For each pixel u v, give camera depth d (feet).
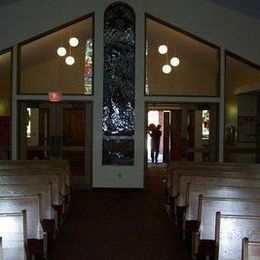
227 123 43.55
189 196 17.52
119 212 27.84
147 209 28.89
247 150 42.29
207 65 38.75
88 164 37.73
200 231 14.92
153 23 37.29
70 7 36.60
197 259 15.33
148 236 22.00
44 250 15.15
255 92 41.65
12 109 36.35
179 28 36.68
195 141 38.86
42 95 36.58
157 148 60.44
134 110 36.81
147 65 38.40
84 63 37.70
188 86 39.04
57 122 38.11
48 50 37.83
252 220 12.07
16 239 12.70
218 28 36.60
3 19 36.14
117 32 36.81
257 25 36.32
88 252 19.27
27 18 36.35
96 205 30.22
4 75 37.86
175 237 21.79
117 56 36.78
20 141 37.17
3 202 14.82
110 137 36.83
